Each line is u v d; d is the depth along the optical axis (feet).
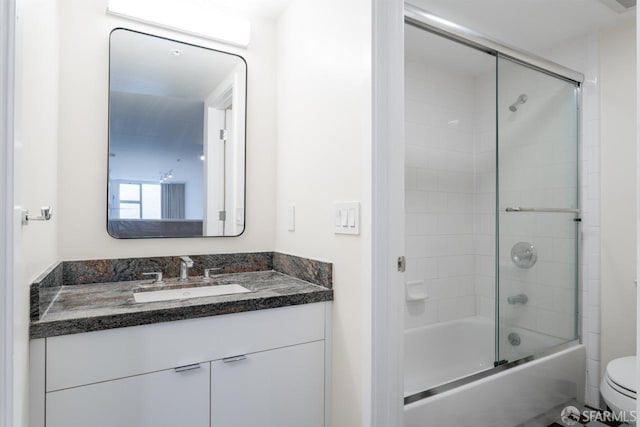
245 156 6.50
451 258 8.97
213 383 4.21
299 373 4.77
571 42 7.75
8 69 2.07
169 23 5.77
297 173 5.92
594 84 7.38
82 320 3.55
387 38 4.30
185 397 4.05
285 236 6.31
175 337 4.01
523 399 6.38
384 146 4.24
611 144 7.15
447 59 8.52
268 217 6.70
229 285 5.39
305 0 5.74
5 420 2.10
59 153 5.10
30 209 3.20
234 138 6.41
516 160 6.88
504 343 6.61
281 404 4.64
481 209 9.31
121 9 5.44
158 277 5.48
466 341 8.87
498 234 6.70
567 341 7.43
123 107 5.57
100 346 3.65
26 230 3.03
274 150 6.77
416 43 7.79
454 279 9.01
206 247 6.18
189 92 6.05
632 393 4.80
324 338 4.95
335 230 4.89
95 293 4.75
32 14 3.14
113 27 5.50
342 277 4.78
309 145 5.56
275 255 6.57
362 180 4.33
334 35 4.97
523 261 6.94
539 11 6.72
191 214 6.04
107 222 5.43
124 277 5.47
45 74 3.91
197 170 6.10
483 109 9.29
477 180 9.28
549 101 7.32
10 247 2.10
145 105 5.73
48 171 4.19
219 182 6.27
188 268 5.96
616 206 7.07
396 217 4.28
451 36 6.06
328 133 5.07
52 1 4.33
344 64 4.74
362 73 4.34
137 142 5.66
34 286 3.37
